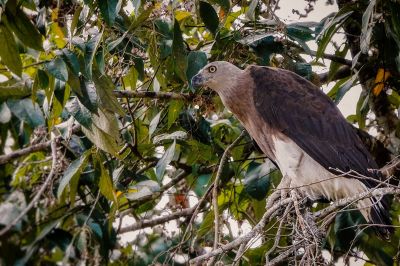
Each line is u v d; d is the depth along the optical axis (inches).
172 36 401.7
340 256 439.8
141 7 407.5
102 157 411.2
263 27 428.5
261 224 337.7
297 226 335.6
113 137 377.7
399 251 395.9
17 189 445.7
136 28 391.9
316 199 443.5
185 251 444.5
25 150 425.4
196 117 443.2
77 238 434.0
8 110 429.7
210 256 327.0
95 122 377.4
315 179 433.4
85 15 398.3
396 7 401.7
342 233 427.2
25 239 438.0
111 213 410.9
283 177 441.7
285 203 349.7
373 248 430.3
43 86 373.4
